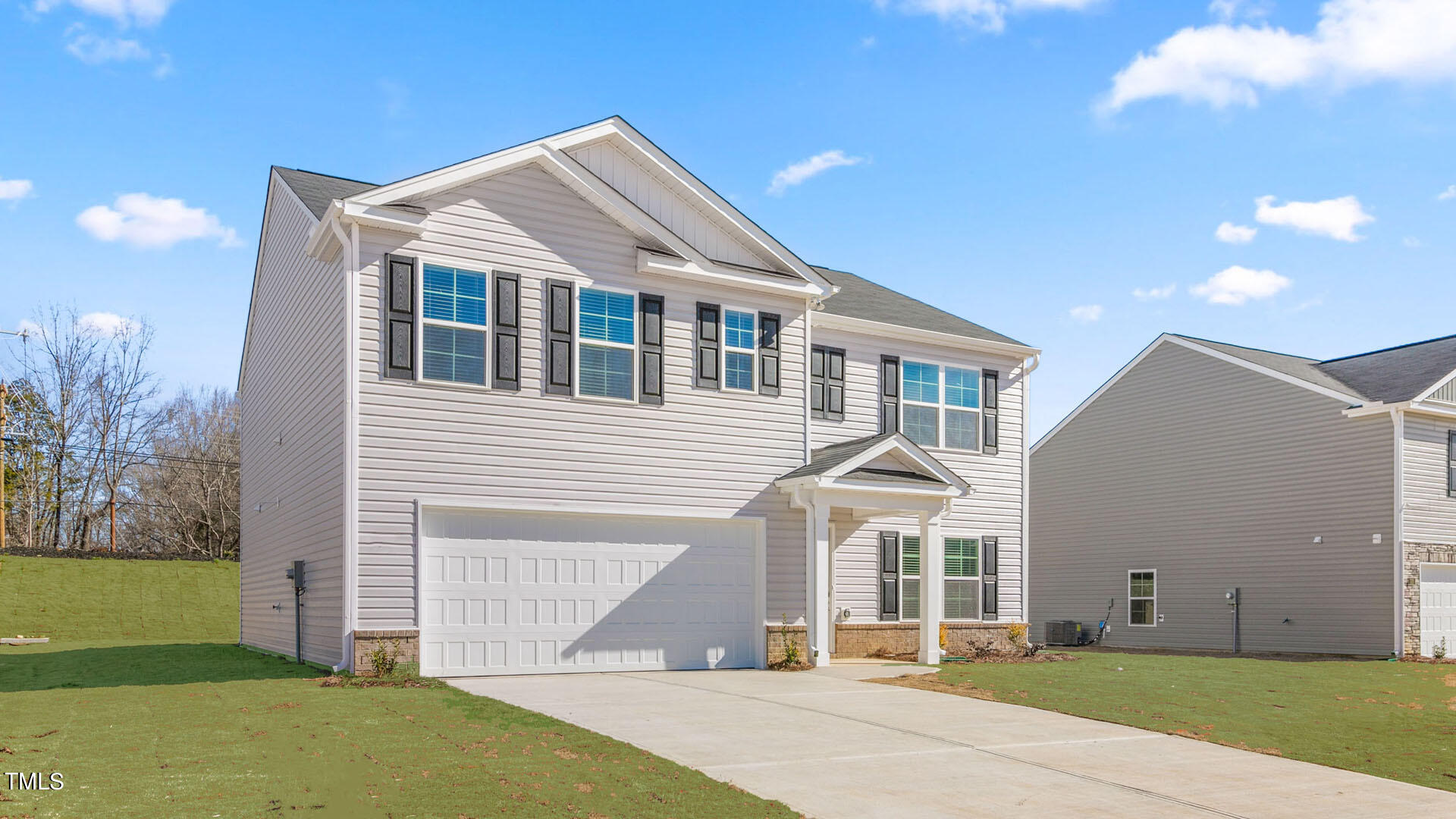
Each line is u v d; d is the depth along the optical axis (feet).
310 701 42.29
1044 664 66.08
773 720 40.88
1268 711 46.78
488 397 53.62
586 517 56.39
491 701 43.16
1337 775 34.27
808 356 65.00
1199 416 98.58
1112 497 106.01
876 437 65.62
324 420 55.16
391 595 50.39
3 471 146.30
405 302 51.83
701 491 59.82
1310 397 89.35
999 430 77.15
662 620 58.49
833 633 68.90
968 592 74.49
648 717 40.68
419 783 28.19
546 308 55.72
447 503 52.01
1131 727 41.91
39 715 38.60
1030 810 28.55
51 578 115.34
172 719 37.68
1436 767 35.73
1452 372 86.33
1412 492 83.51
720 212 62.39
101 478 171.94
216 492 170.71
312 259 59.41
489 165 54.08
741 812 26.84
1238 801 30.42
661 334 59.36
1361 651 83.61
